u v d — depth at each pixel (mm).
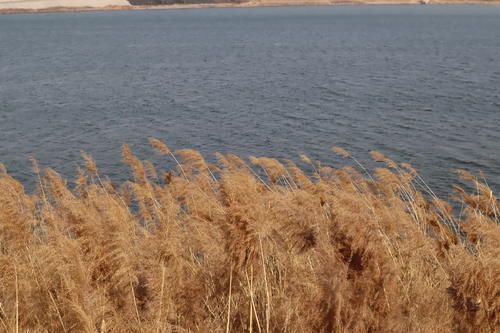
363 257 5551
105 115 49969
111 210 7238
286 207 6141
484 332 5602
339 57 99500
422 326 5973
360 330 5414
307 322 5609
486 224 6480
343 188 11477
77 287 6234
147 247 6781
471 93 56531
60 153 36344
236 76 76375
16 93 61969
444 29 181000
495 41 128625
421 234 8500
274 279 7500
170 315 6484
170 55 108375
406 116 46094
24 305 6539
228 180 7605
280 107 52344
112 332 6164
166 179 12039
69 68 87438
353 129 41938
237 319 7066
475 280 5570
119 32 188625
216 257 7027
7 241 7750
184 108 53062
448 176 29250
